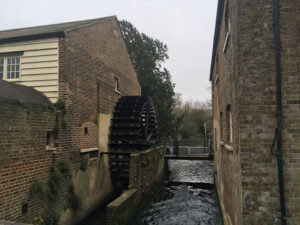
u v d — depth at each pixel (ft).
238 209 11.65
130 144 30.42
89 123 24.93
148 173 30.35
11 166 14.46
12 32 26.73
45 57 20.20
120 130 31.17
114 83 33.47
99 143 27.43
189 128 113.29
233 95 12.76
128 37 58.39
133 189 24.70
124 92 37.76
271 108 10.37
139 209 25.48
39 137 17.02
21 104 15.33
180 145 76.28
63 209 19.13
